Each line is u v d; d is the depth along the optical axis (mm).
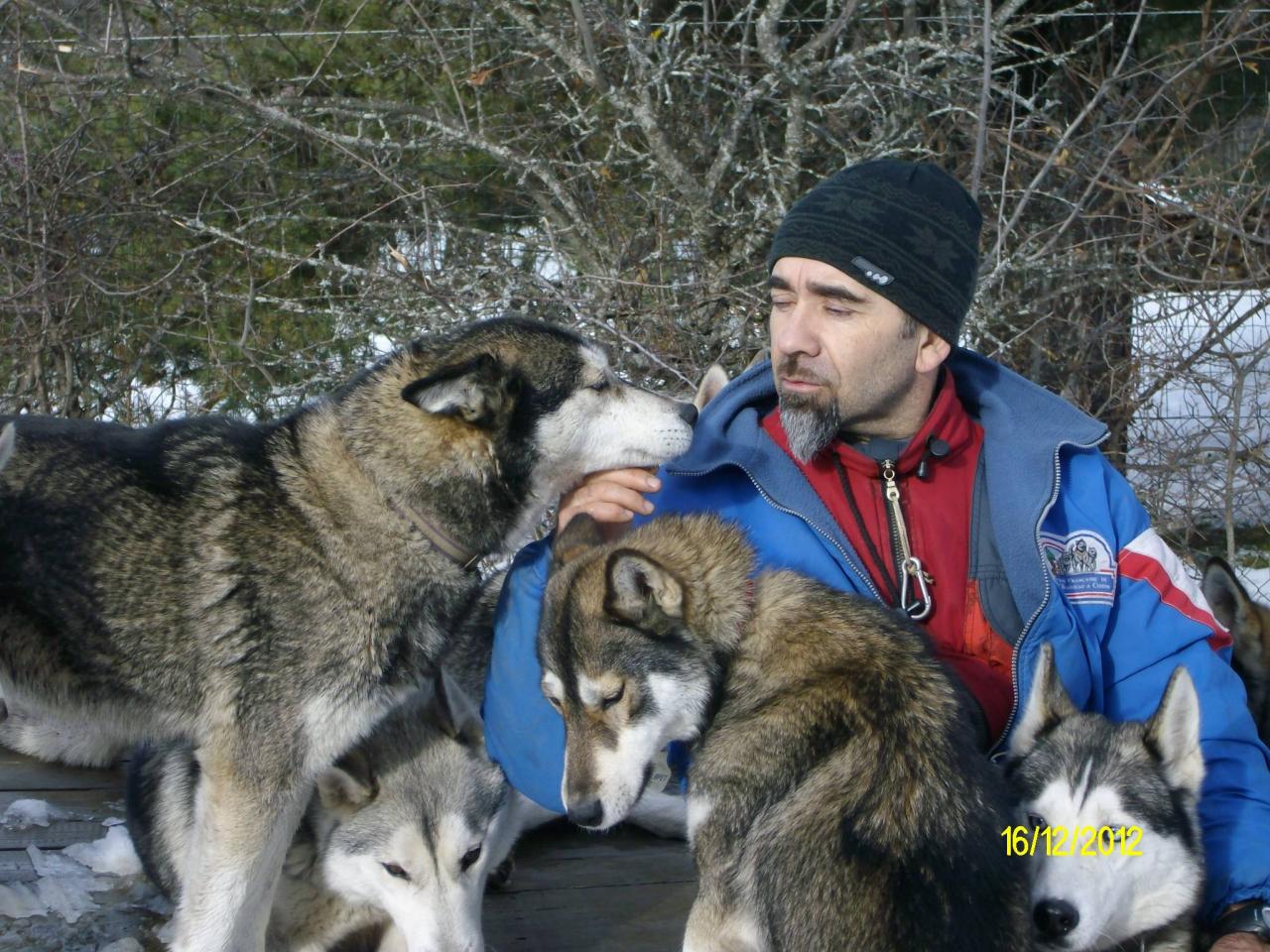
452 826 3188
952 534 3244
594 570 3166
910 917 2516
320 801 3369
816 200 3250
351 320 7941
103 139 8953
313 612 3340
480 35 9266
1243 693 3283
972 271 3320
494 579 4078
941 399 3279
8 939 3232
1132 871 2818
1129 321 7480
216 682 3336
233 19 9453
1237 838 3039
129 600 3404
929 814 2635
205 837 3221
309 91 9547
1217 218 7293
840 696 2848
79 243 8109
